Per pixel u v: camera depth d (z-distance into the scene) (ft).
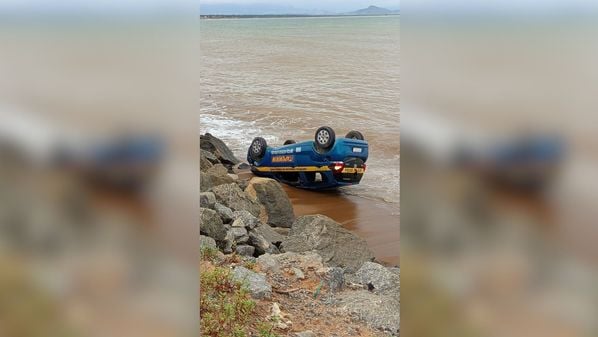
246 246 27.07
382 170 61.87
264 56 200.13
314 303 19.47
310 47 227.20
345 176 54.95
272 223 40.65
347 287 21.80
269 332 16.19
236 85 136.36
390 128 81.10
